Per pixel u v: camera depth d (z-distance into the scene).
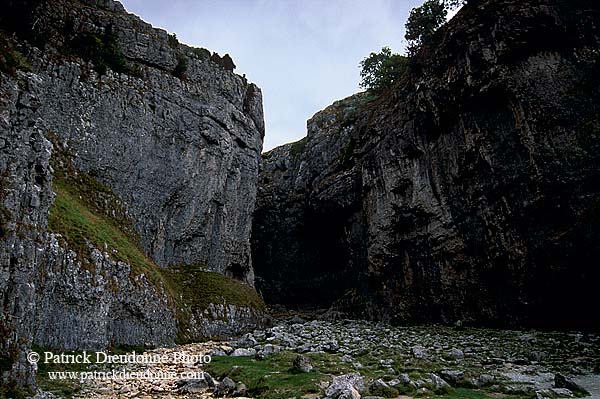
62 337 20.75
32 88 16.34
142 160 41.44
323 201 61.66
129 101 41.75
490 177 35.28
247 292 46.38
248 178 55.78
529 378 17.44
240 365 20.17
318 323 46.31
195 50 54.97
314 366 18.61
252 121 58.84
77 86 38.03
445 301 39.62
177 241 43.84
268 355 22.53
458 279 38.53
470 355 23.22
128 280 27.03
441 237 40.53
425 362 20.56
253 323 42.38
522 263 31.86
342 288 62.59
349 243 57.59
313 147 73.50
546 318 30.47
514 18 33.59
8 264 13.77
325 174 66.56
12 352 13.21
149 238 40.38
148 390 16.33
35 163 16.52
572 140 29.41
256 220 77.75
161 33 51.06
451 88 38.75
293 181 75.44
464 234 38.12
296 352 24.55
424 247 42.53
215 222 49.28
